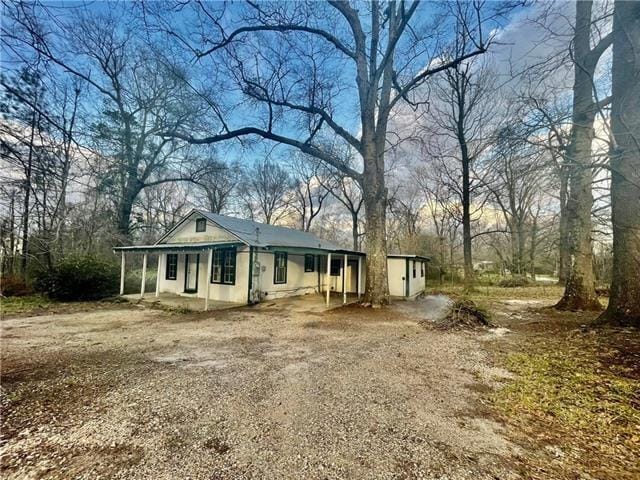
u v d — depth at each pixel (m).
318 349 5.52
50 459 2.29
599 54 5.26
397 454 2.40
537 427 2.82
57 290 10.85
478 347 5.70
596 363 4.46
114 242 16.44
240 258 11.66
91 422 2.84
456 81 16.12
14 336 6.25
